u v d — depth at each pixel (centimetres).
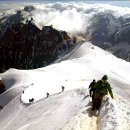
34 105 2969
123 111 1109
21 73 11012
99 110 1315
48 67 11794
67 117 1612
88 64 12400
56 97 2711
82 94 2352
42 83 7581
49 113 2027
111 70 12312
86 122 1126
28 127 1778
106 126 900
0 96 7919
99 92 1400
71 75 10681
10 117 3194
